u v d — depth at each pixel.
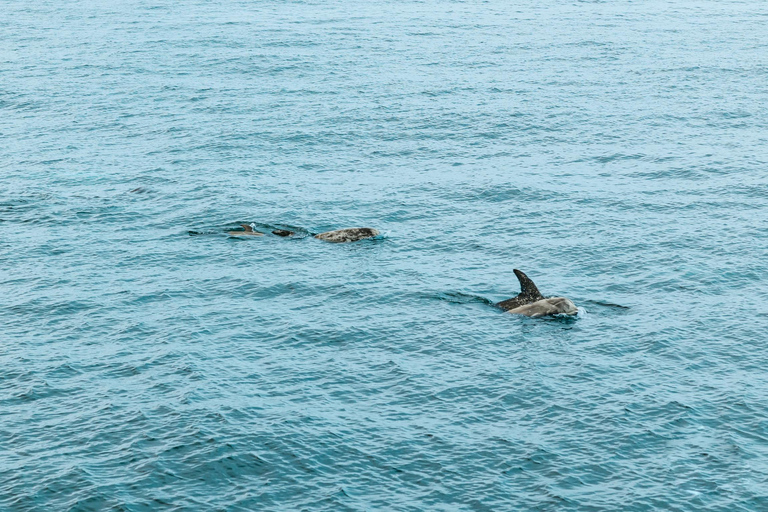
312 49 112.25
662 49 112.69
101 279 48.22
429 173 66.25
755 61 104.12
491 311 44.97
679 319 43.81
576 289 47.50
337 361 39.88
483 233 55.09
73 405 36.12
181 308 44.91
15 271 49.06
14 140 74.06
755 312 44.34
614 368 39.31
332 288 47.34
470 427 35.00
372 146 72.75
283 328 42.88
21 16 141.38
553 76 97.44
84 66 101.94
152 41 117.81
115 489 31.08
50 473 31.81
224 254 51.62
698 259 50.75
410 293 46.84
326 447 33.56
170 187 62.56
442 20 138.00
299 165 67.88
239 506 30.41
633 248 52.50
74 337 41.78
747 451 33.44
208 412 35.56
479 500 30.91
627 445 33.84
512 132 76.50
